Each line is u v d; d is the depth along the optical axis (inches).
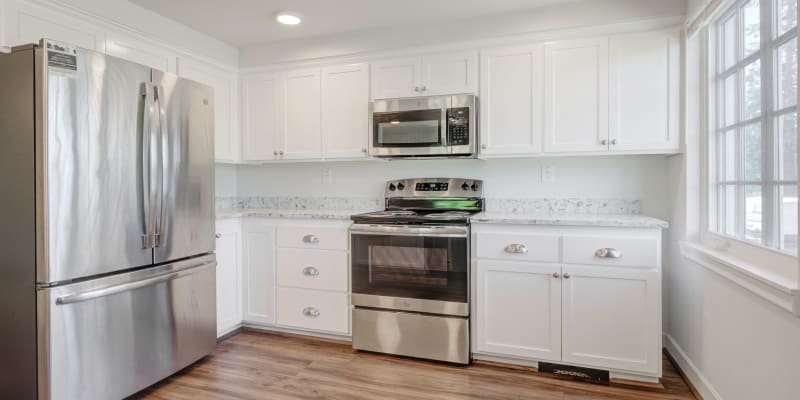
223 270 116.5
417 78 115.0
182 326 96.0
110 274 80.9
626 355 89.2
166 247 91.2
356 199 134.8
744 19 73.9
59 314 72.2
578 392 86.7
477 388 88.8
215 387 90.0
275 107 130.3
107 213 79.4
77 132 74.4
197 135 100.0
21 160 71.6
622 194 111.0
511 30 106.5
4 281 73.5
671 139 96.3
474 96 108.3
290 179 142.6
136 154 84.7
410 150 113.3
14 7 79.2
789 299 52.2
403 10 106.4
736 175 77.2
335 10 106.4
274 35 123.6
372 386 90.1
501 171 120.3
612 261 89.4
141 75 85.5
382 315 106.8
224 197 143.6
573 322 92.6
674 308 102.4
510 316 97.2
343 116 122.8
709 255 77.6
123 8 99.6
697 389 85.0
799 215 50.3
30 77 70.6
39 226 70.4
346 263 112.7
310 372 97.2
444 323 101.3
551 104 104.0
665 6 95.3
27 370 72.3
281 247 119.6
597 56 100.7
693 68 93.4
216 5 103.3
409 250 104.2
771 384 58.2
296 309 118.5
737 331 68.4
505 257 97.0
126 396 82.8
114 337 80.8
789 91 59.0
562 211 115.3
